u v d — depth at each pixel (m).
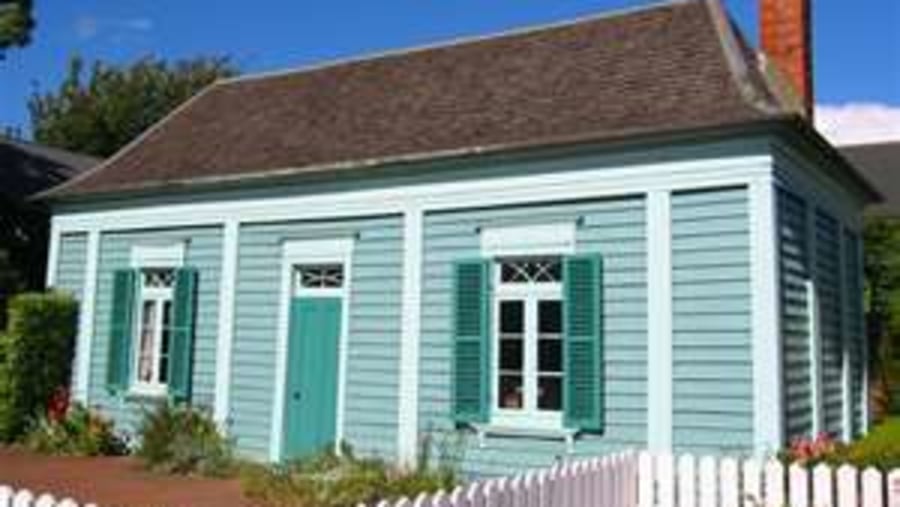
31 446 14.70
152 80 38.56
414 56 16.16
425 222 12.74
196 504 10.38
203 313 14.69
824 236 13.25
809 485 8.34
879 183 25.84
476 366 11.93
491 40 15.45
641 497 8.81
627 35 13.77
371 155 13.45
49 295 15.90
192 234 15.05
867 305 19.92
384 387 12.76
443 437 12.16
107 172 16.98
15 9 18.66
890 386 19.23
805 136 11.03
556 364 11.59
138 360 15.44
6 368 15.30
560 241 11.68
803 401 11.41
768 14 14.62
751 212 10.52
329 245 13.55
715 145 10.80
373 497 10.34
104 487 11.49
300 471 11.34
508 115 13.05
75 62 39.25
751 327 10.37
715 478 8.61
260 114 16.75
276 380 13.74
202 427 13.42
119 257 15.98
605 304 11.28
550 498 7.39
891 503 8.00
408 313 12.65
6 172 21.72
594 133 11.32
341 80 16.59
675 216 10.99
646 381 10.89
